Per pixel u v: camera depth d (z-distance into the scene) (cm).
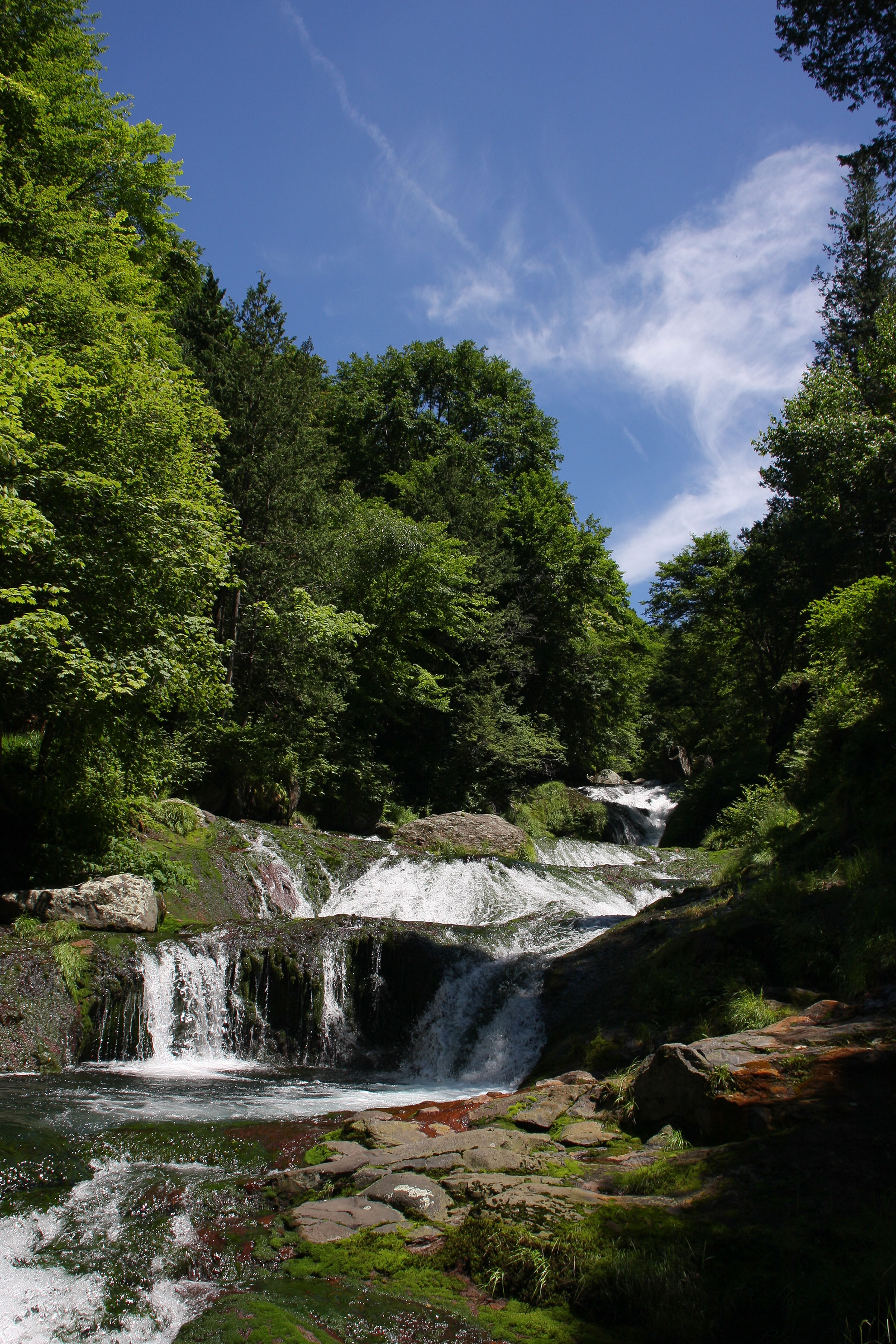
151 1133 719
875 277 3619
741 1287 387
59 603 1216
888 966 747
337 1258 466
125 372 1496
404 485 3434
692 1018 863
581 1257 426
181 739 1977
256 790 2228
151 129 2423
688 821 2912
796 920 923
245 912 1616
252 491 2470
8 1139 674
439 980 1285
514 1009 1175
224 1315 407
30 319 1650
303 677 2427
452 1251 463
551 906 1778
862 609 1370
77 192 2314
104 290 1950
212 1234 516
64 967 1087
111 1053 1091
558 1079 798
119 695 1346
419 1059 1230
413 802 2970
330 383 4131
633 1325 395
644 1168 532
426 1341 382
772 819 1554
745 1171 492
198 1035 1183
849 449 2848
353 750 2623
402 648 2941
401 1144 654
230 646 2270
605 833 3272
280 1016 1249
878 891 856
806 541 2905
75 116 2295
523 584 3744
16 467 1262
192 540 1488
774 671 3216
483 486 3791
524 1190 513
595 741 3997
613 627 4316
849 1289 372
